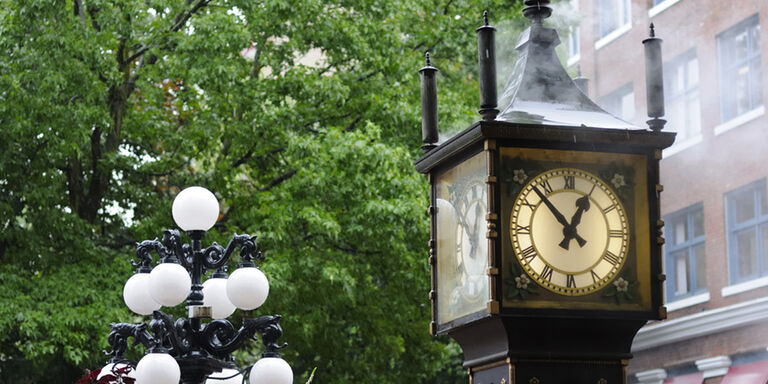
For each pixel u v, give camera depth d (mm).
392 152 16141
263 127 16875
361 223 16391
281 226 15828
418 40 18750
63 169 17375
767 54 21016
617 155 2967
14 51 15500
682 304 22953
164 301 6211
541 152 2930
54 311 15148
